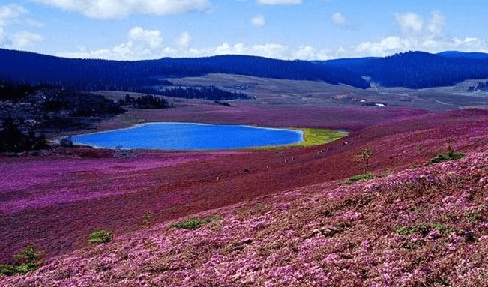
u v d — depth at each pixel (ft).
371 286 51.24
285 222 89.92
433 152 158.61
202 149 475.72
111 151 429.38
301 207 98.78
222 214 121.08
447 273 49.96
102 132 645.51
